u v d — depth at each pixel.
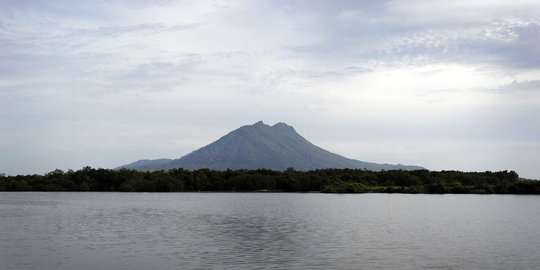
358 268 38.03
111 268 37.75
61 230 63.62
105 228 66.25
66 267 38.09
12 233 60.28
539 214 96.62
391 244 50.84
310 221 78.25
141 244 49.97
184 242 51.56
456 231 64.38
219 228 66.44
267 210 105.88
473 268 38.59
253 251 45.59
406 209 110.69
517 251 46.84
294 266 38.62
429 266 39.16
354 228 67.25
